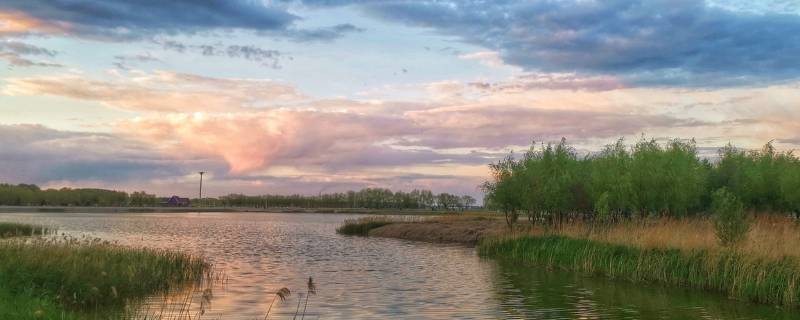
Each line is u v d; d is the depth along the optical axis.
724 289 26.25
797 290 23.14
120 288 23.64
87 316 19.53
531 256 39.94
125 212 195.88
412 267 37.16
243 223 113.62
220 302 23.55
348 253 48.12
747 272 25.56
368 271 35.03
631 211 52.88
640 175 49.91
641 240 33.62
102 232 74.19
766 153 60.69
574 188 52.97
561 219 54.91
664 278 29.20
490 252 46.91
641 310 22.31
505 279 31.20
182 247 53.09
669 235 33.56
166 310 21.52
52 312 16.36
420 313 21.59
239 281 30.06
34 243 27.75
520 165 58.12
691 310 22.41
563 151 58.16
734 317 21.11
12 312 15.13
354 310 22.09
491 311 22.03
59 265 23.05
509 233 51.62
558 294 26.09
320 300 24.36
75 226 88.69
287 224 110.38
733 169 57.97
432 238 65.19
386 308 22.58
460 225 71.56
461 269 35.94
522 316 21.12
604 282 29.95
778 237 30.16
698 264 28.61
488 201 59.28
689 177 49.16
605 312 21.97
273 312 21.55
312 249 52.28
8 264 21.33
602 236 38.06
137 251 31.89
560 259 37.16
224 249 51.53
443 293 26.34
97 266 24.28
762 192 54.62
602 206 46.94
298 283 29.48
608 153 57.28
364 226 79.88
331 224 111.56
